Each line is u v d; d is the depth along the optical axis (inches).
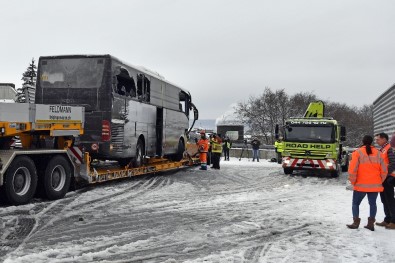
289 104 1971.0
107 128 494.0
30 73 1656.0
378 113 991.6
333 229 312.8
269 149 1355.8
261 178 692.7
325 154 719.1
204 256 239.9
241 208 397.7
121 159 555.8
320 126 730.2
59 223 314.7
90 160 490.6
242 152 1306.6
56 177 422.3
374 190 308.7
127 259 231.9
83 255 235.5
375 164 309.9
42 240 265.7
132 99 555.5
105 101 496.4
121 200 427.2
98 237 276.7
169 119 699.4
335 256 242.2
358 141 2156.7
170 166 721.0
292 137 738.2
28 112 374.6
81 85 504.4
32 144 410.3
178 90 746.2
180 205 407.5
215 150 853.2
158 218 343.0
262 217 354.6
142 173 604.4
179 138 761.0
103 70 500.7
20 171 378.3
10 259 223.0
